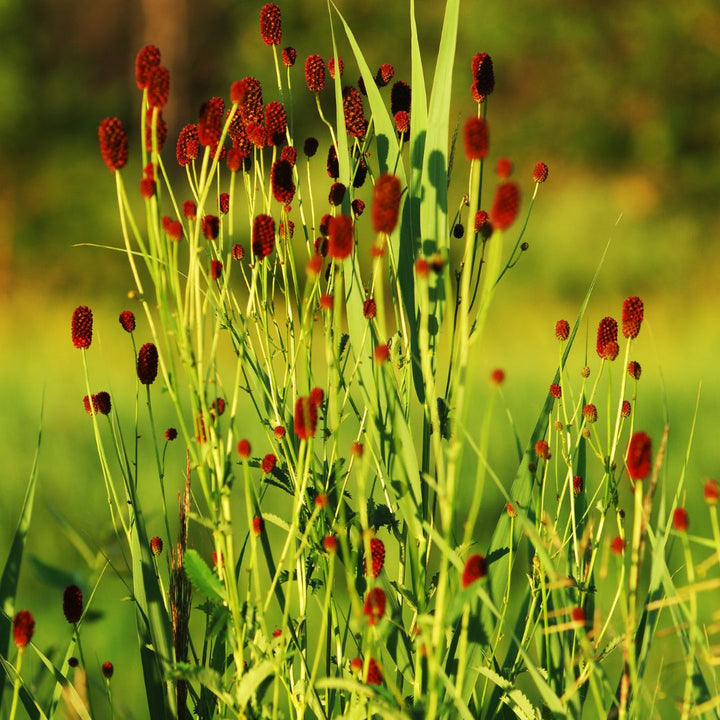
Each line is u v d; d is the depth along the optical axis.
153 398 5.35
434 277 2.54
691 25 15.36
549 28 15.40
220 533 2.47
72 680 2.57
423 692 2.51
